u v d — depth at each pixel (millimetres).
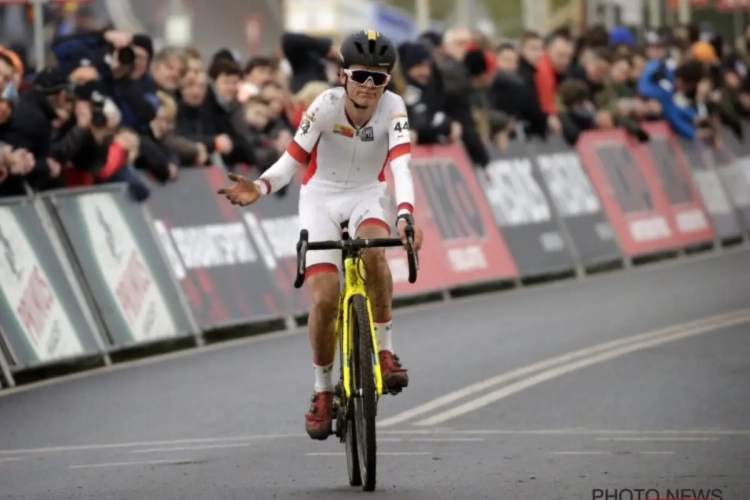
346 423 16078
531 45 39188
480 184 36719
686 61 46062
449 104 36000
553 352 26516
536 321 30641
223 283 29562
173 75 30375
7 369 24672
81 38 28422
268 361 26469
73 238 26656
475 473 16484
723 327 29109
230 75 31938
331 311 16594
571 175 39969
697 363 25000
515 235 37344
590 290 35938
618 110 42719
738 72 50875
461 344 27750
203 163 30188
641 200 42406
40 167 26078
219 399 22719
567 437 18906
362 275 16688
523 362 25516
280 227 31578
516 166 38188
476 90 38094
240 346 28609
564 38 40375
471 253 35781
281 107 32250
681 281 37031
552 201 38969
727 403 21297
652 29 56656
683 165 44938
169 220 28906
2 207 25438
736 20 74750
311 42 34938
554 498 14883
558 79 40625
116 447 19109
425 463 17281
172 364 26531
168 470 17219
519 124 38844
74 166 27531
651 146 43719
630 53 43344
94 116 27078
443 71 35719
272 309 30516
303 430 20031
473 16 71312
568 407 21281
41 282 25672
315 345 16641
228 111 31547
